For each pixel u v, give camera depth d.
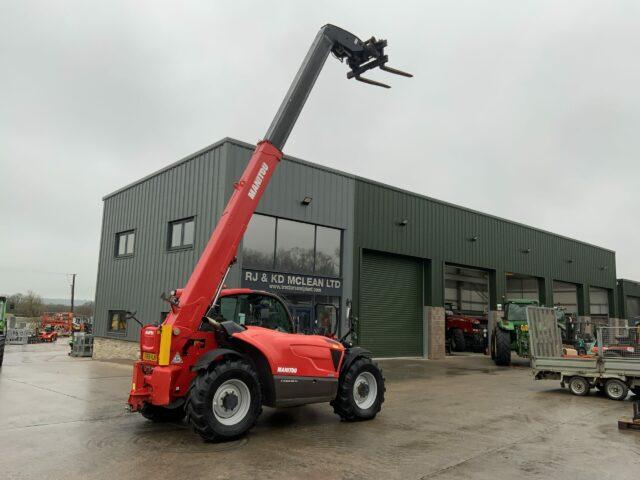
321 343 7.11
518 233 24.67
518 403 9.31
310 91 7.79
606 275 31.81
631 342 10.52
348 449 5.76
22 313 75.62
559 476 4.94
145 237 16.89
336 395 7.25
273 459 5.32
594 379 10.29
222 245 6.69
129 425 6.82
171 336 6.18
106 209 19.88
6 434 6.29
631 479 4.89
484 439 6.36
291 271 15.08
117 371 13.23
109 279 18.86
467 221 21.81
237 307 7.33
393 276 19.05
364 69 8.59
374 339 18.11
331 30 8.09
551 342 12.37
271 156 7.30
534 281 28.95
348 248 16.69
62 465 5.04
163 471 4.88
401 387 11.36
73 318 55.50
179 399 6.47
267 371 6.52
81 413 7.60
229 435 5.93
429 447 5.90
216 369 5.96
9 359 19.56
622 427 7.14
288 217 14.95
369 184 17.75
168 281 15.35
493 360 18.69
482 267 22.30
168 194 15.95
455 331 22.72
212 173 14.04
